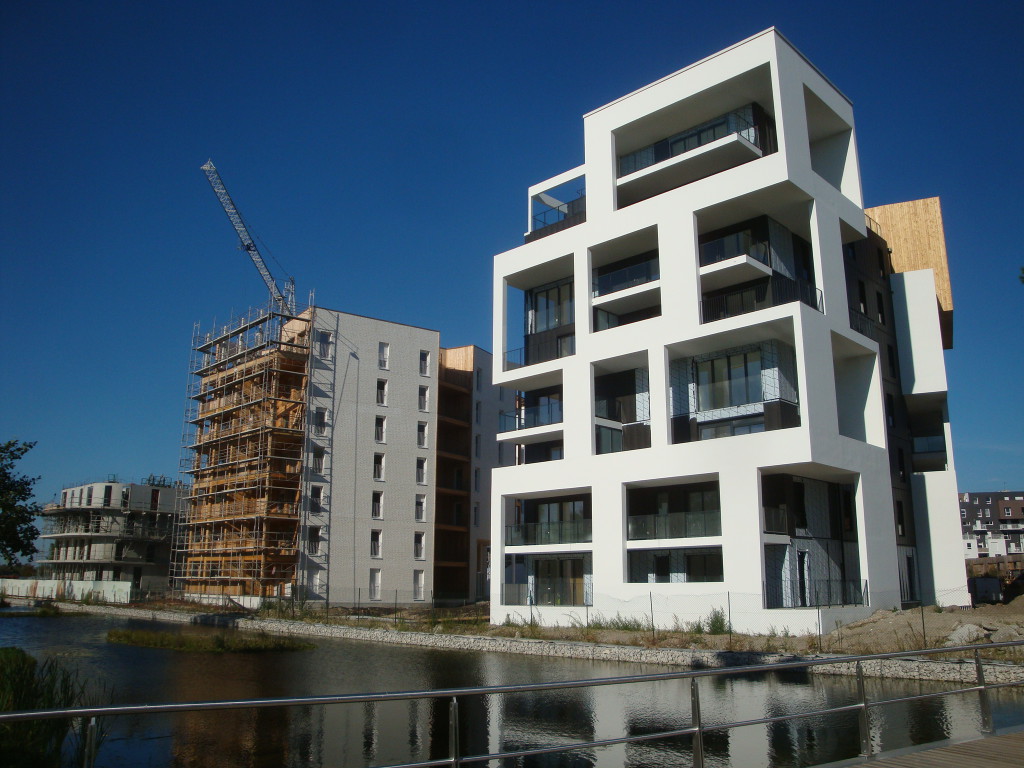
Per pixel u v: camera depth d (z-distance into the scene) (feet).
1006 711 53.21
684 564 113.19
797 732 47.88
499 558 129.29
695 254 114.21
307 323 185.88
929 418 146.41
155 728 48.01
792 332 108.99
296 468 178.09
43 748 30.48
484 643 102.32
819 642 83.92
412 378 196.13
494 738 44.11
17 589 246.47
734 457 103.81
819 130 128.98
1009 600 134.92
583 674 75.15
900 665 68.23
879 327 133.39
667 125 127.03
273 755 41.06
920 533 131.54
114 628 136.46
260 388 185.68
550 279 141.49
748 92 117.80
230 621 148.05
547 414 136.77
